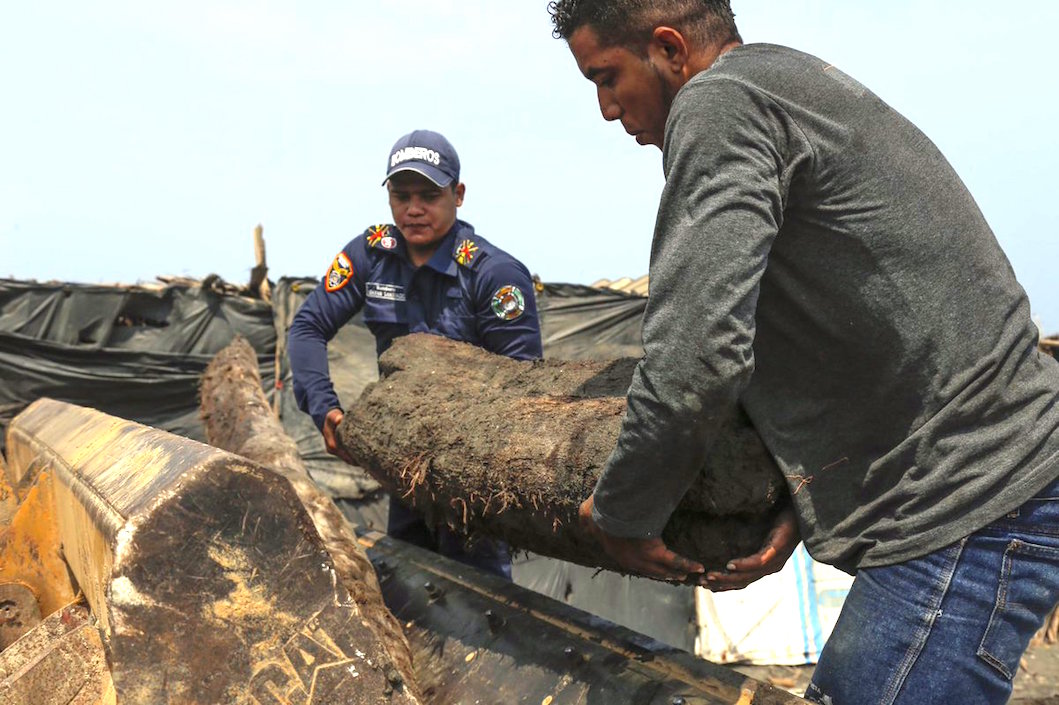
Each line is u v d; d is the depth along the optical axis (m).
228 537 1.24
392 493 2.68
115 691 1.15
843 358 1.47
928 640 1.43
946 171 1.50
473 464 2.00
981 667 1.42
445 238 3.13
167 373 8.79
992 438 1.41
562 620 1.91
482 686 1.83
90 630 1.36
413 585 2.39
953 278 1.43
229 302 8.93
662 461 1.35
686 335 1.28
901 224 1.42
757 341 1.54
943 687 1.42
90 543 1.44
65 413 2.60
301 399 3.15
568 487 1.68
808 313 1.46
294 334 3.21
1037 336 1.52
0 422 8.42
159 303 8.91
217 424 3.56
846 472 1.50
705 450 1.37
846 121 1.42
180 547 1.21
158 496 1.22
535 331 3.14
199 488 1.23
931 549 1.42
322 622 1.26
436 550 3.10
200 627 1.20
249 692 1.20
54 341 8.60
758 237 1.30
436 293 3.13
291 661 1.23
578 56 1.69
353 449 2.62
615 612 8.06
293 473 2.58
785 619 8.09
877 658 1.46
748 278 1.29
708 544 1.56
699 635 8.04
